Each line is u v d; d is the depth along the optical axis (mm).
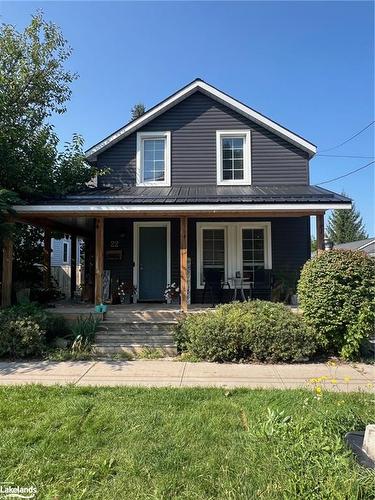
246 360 7309
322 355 7637
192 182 12211
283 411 4016
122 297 11875
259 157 12273
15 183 10234
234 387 5500
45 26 12047
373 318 7309
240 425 4043
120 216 9523
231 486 2865
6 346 7328
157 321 8703
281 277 11609
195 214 9438
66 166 11977
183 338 8000
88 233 14219
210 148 12305
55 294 12758
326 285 7387
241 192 10609
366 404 4559
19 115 11688
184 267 9164
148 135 12359
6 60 11578
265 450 3336
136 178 12258
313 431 3451
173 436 3758
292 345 7227
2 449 3469
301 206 8938
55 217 9734
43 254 13391
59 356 7340
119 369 6629
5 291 9172
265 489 2799
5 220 9211
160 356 7711
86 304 11305
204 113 12398
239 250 12070
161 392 5172
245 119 12367
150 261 12258
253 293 11992
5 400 4758
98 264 9328
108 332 8500
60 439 3676
